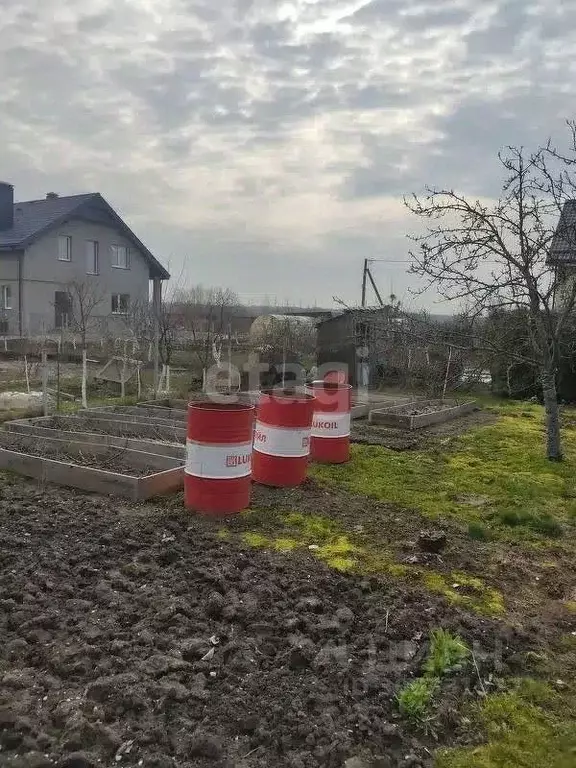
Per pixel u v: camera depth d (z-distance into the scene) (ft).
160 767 7.73
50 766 7.62
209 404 17.90
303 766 7.93
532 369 43.29
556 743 8.71
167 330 47.42
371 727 8.76
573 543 16.61
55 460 21.20
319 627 11.13
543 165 23.63
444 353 42.75
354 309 42.96
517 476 22.71
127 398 39.06
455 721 9.10
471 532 16.75
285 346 44.34
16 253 93.35
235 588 12.57
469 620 11.78
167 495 18.76
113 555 14.15
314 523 16.92
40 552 14.01
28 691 9.04
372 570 14.01
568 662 10.86
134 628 10.84
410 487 21.01
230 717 8.75
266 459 20.29
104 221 105.81
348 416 24.11
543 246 23.63
